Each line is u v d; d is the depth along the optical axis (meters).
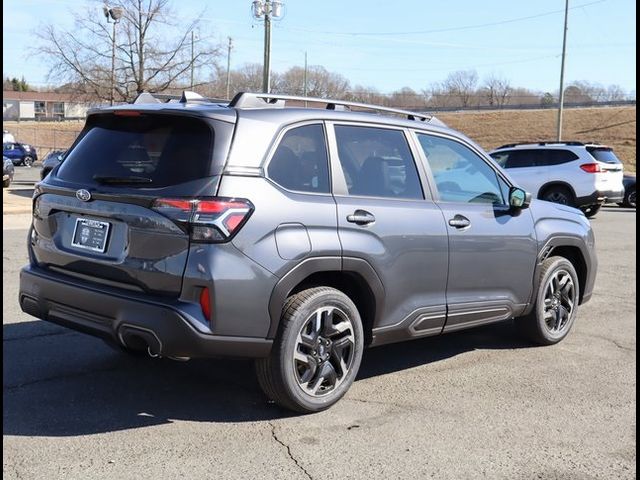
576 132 62.59
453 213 5.15
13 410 4.30
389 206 4.73
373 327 4.68
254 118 4.23
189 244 3.87
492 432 4.25
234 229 3.90
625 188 22.53
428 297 5.00
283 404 4.35
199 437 4.01
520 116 71.69
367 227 4.54
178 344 3.85
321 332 4.35
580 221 6.52
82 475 3.51
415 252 4.83
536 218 5.92
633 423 4.46
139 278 4.01
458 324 5.28
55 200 4.52
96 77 31.17
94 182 4.34
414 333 4.96
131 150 4.32
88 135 4.69
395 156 4.98
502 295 5.60
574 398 4.89
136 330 3.93
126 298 3.98
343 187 4.55
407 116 5.34
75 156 4.64
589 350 6.11
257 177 4.09
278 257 4.05
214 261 3.84
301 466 3.70
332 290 4.40
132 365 5.23
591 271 6.62
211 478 3.53
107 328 4.10
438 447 4.01
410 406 4.65
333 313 4.42
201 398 4.61
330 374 4.44
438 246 4.98
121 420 4.21
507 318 5.75
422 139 5.23
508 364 5.66
